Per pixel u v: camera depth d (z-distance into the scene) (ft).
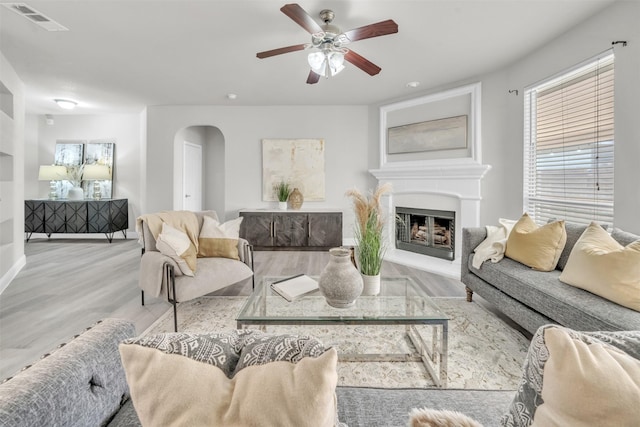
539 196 10.16
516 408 2.43
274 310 5.70
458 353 6.54
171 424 1.87
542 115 10.02
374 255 6.56
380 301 6.14
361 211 6.66
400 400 3.31
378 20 8.32
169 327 7.77
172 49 10.03
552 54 9.43
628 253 5.44
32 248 16.78
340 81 12.87
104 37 9.25
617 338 2.44
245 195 17.11
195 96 15.14
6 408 1.97
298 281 6.75
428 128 13.65
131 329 3.32
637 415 1.78
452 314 8.46
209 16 8.15
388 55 10.43
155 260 7.76
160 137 16.96
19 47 9.90
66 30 8.84
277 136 16.93
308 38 9.29
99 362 2.78
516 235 8.02
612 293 5.38
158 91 14.35
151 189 17.03
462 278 9.48
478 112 12.10
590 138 8.36
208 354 2.20
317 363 1.92
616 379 1.90
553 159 9.58
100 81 13.03
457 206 12.69
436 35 9.12
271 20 8.32
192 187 19.35
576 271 6.15
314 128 16.85
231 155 16.99
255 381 1.96
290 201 16.62
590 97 8.34
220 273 8.34
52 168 18.56
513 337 7.22
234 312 8.68
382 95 14.71
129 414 2.83
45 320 8.03
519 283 6.93
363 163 16.81
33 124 19.36
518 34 9.06
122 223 19.19
